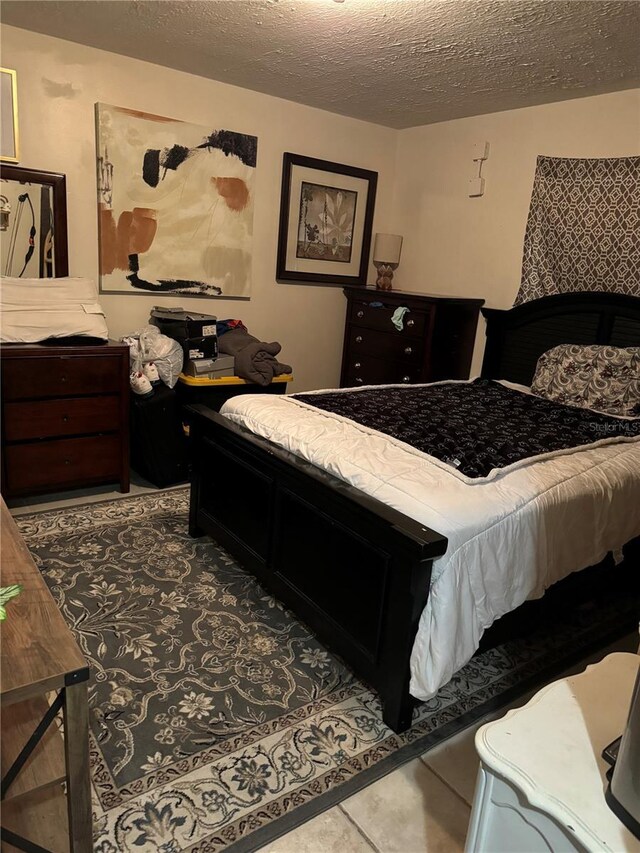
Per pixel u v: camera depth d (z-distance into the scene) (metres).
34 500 3.04
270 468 2.12
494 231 3.79
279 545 2.14
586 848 0.83
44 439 2.90
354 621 1.80
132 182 3.35
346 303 4.50
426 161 4.18
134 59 3.20
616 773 0.89
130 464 3.54
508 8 2.22
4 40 2.84
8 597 1.10
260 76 3.32
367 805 1.47
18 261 3.10
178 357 3.28
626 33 2.38
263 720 1.71
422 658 1.57
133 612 2.17
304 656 2.01
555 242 3.41
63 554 2.53
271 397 2.63
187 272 3.68
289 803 1.45
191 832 1.36
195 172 3.54
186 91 3.40
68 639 1.10
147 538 2.73
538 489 1.83
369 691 1.87
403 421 2.40
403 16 2.36
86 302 3.07
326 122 3.99
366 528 1.70
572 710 1.08
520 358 3.64
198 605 2.25
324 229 4.18
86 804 1.11
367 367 4.14
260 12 2.43
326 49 2.81
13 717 1.24
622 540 2.14
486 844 1.03
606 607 2.45
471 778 1.57
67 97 3.07
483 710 1.81
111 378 3.00
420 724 1.74
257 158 3.77
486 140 3.76
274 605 2.29
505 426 2.47
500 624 1.86
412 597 1.56
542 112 3.45
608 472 2.07
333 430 2.17
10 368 2.71
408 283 4.43
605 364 2.98
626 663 1.23
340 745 1.64
